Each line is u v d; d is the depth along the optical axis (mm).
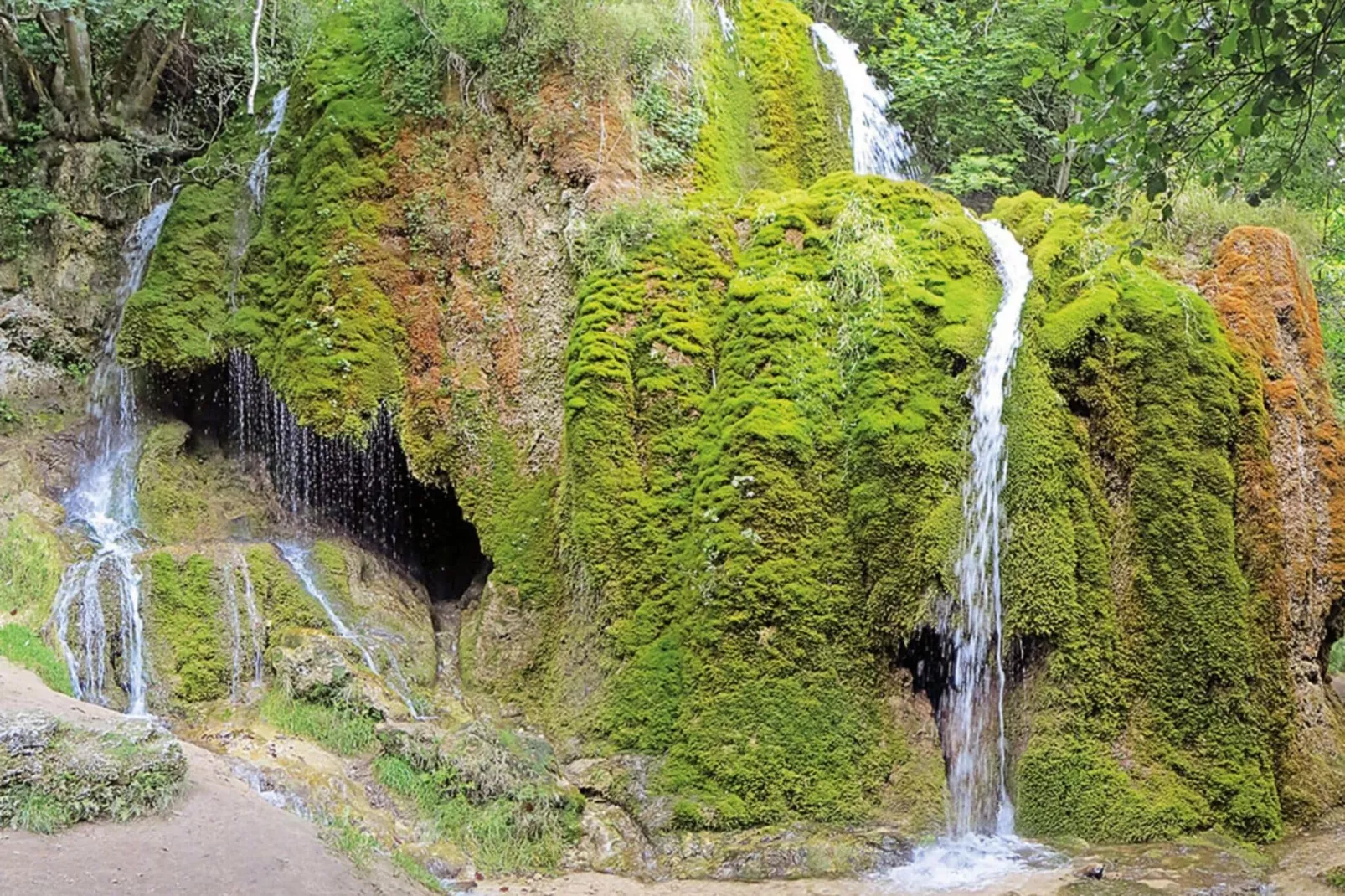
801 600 8305
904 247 9555
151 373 11969
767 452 8594
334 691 8719
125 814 6168
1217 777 7977
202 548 9789
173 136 14430
